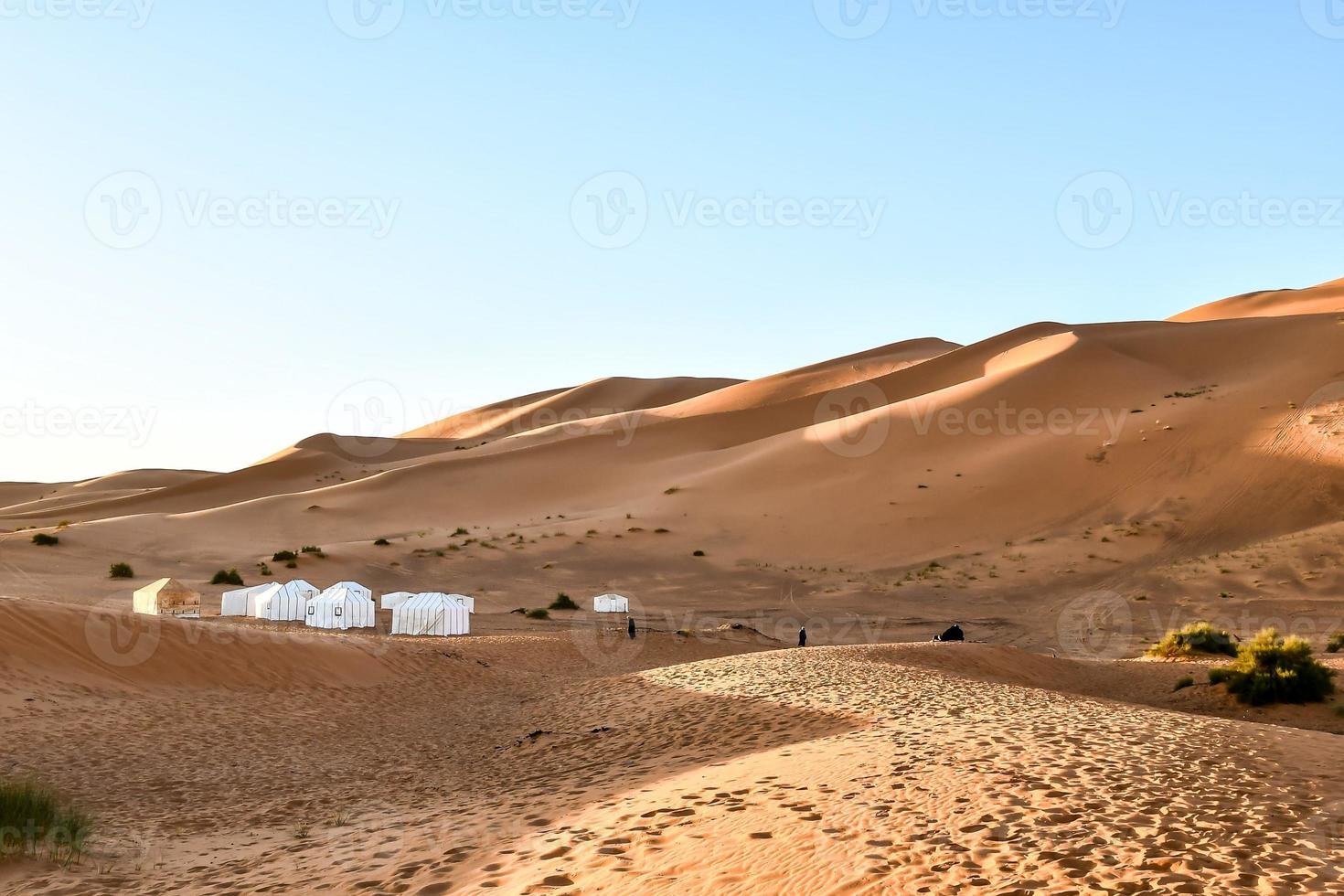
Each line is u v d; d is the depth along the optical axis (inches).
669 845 301.0
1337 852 246.2
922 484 2716.5
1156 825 272.7
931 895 230.5
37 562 2321.6
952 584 2052.2
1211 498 2201.0
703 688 717.3
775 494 2913.4
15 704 691.4
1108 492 2383.1
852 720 510.0
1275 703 862.5
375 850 364.5
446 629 1615.4
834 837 284.7
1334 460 2182.6
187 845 411.2
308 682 911.7
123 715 716.0
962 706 525.3
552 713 768.9
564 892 268.1
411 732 756.0
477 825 395.5
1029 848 257.8
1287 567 1807.3
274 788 550.3
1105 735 406.6
